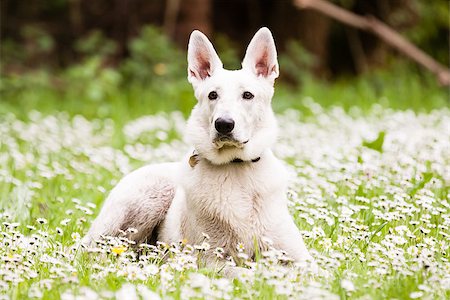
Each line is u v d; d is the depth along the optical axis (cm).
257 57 637
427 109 1492
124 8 1847
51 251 595
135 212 651
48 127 1255
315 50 1931
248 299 488
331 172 869
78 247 597
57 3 1908
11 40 1878
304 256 593
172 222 638
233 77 614
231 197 593
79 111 1460
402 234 603
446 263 543
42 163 992
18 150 1087
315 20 1922
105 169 968
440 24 2034
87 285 518
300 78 1770
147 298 455
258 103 613
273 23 1959
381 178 786
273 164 614
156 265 549
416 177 816
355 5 2014
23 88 1582
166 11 1802
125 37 1844
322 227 672
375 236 637
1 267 530
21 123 1280
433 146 964
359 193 766
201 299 477
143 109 1478
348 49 2088
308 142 1120
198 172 607
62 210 746
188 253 602
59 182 878
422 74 1831
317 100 1581
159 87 1577
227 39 1936
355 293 490
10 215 707
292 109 1460
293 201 751
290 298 476
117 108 1462
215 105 604
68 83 1622
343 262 562
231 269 557
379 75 1775
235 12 2039
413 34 1997
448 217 653
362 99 1573
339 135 1182
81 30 1894
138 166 988
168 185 662
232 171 600
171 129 1281
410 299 484
